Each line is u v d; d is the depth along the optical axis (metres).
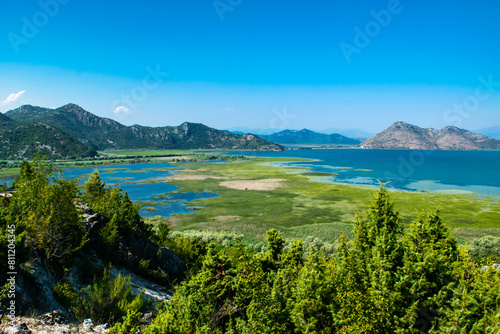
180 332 13.37
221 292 17.31
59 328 13.28
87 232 22.55
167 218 68.56
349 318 14.44
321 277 16.70
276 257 30.70
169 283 30.16
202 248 43.91
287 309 16.34
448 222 65.56
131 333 12.53
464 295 14.35
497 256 43.03
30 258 16.44
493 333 13.17
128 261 27.53
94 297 16.14
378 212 21.03
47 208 18.67
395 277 16.14
